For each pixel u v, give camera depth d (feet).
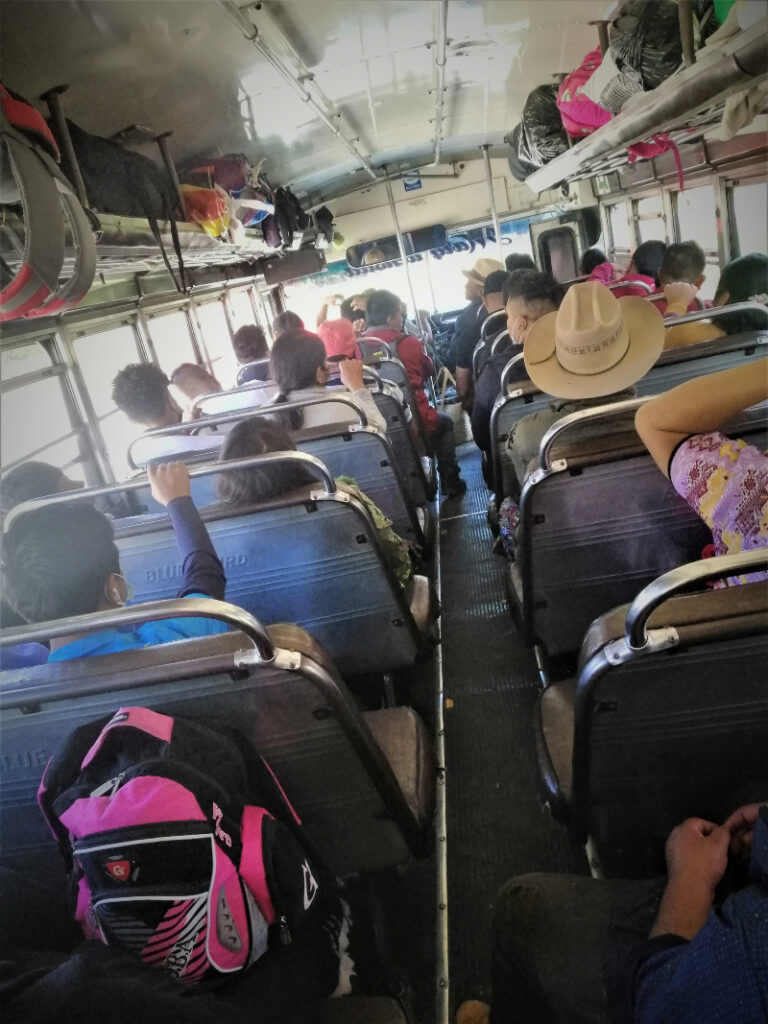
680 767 5.19
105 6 8.68
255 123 16.52
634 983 3.38
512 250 36.37
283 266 30.22
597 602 8.11
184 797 3.78
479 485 19.77
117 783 3.86
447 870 7.93
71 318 13.74
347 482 9.39
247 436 7.82
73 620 4.37
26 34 8.51
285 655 4.58
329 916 5.29
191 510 6.56
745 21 6.97
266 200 21.08
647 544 7.61
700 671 4.54
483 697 10.69
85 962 3.11
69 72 9.84
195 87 12.60
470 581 14.20
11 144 6.30
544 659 10.37
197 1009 3.21
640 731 4.91
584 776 5.28
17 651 6.85
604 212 30.09
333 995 5.15
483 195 35.50
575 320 8.50
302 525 7.80
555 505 7.30
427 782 6.78
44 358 13.04
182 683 4.70
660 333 8.71
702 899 3.89
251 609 8.55
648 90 10.71
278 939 4.29
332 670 4.83
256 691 4.73
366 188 34.88
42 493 9.98
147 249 12.27
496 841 8.20
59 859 5.57
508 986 5.04
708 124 13.64
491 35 14.53
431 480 17.79
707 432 5.09
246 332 21.06
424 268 37.17
